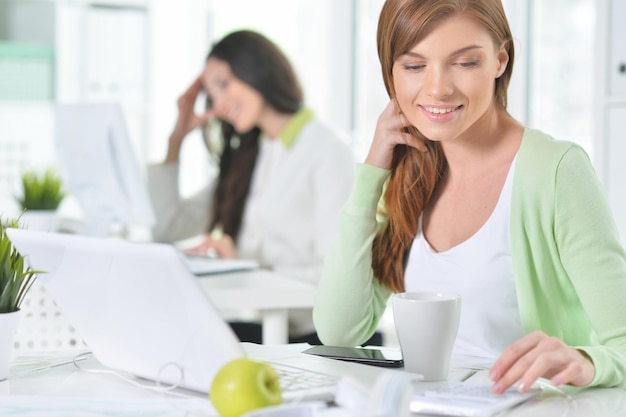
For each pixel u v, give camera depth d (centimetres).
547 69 392
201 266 313
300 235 382
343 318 198
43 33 575
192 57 586
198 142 611
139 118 575
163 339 147
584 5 375
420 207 199
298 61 555
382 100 520
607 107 329
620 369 158
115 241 146
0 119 550
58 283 160
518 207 184
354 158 389
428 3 171
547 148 184
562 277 184
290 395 138
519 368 144
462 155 192
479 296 189
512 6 395
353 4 533
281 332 279
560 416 136
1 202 533
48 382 162
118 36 565
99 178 366
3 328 163
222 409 126
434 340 157
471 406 135
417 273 199
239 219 399
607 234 178
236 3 584
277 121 390
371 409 112
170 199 433
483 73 173
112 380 162
